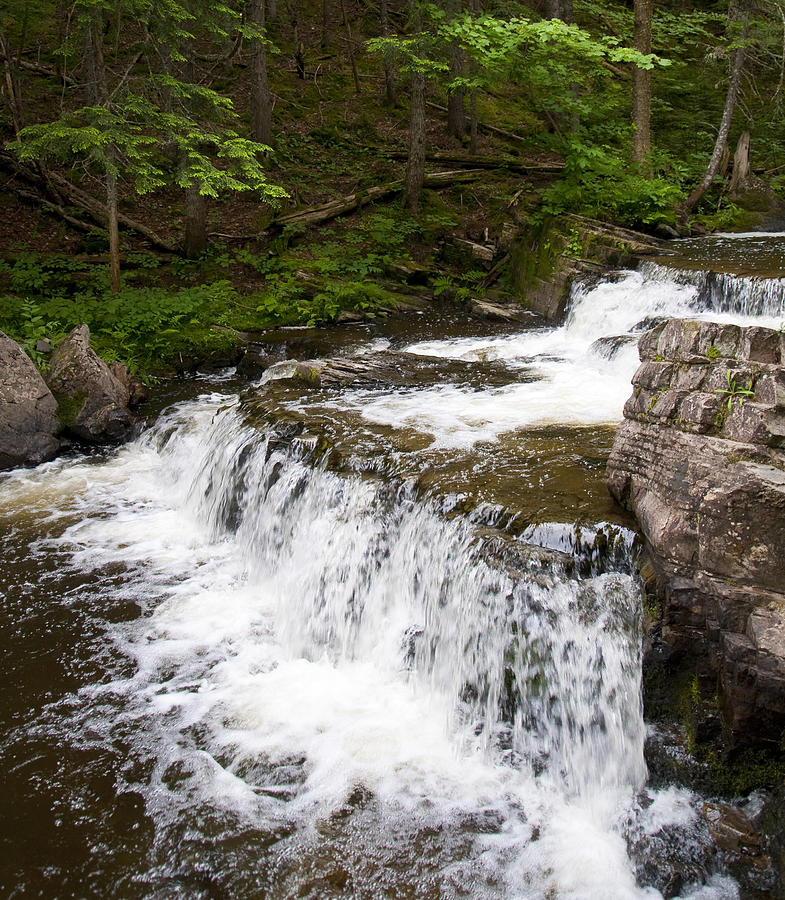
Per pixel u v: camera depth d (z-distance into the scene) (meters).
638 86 16.27
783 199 16.86
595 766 4.92
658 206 15.13
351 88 23.34
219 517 8.28
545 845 4.53
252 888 4.28
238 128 20.39
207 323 13.40
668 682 4.66
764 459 4.34
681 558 4.59
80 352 10.57
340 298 14.65
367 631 6.40
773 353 4.92
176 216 17.89
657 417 5.25
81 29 13.09
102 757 5.24
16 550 7.93
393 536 6.44
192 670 6.17
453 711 5.51
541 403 8.77
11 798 4.90
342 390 9.56
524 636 5.22
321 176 19.84
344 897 4.22
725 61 20.34
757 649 4.07
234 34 22.55
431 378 9.97
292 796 4.91
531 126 22.33
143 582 7.41
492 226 17.44
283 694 5.89
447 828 4.66
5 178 17.80
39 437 10.00
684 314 10.82
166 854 4.50
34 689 5.93
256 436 8.20
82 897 4.23
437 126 22.42
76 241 16.42
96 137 12.09
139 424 10.70
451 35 15.62
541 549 5.41
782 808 4.09
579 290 12.72
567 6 20.33
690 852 4.24
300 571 6.99
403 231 17.34
